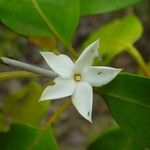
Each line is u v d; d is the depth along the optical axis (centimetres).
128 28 28
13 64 17
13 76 18
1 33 39
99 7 21
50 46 23
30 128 20
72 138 65
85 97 17
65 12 20
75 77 17
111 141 23
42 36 20
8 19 20
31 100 24
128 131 19
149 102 18
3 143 20
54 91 17
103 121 63
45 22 20
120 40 27
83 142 64
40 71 17
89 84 17
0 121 24
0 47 36
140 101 18
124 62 69
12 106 24
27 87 24
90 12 21
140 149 23
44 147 20
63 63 17
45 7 20
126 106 18
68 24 20
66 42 20
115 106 19
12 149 20
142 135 18
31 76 18
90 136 49
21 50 46
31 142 20
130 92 18
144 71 25
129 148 23
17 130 20
